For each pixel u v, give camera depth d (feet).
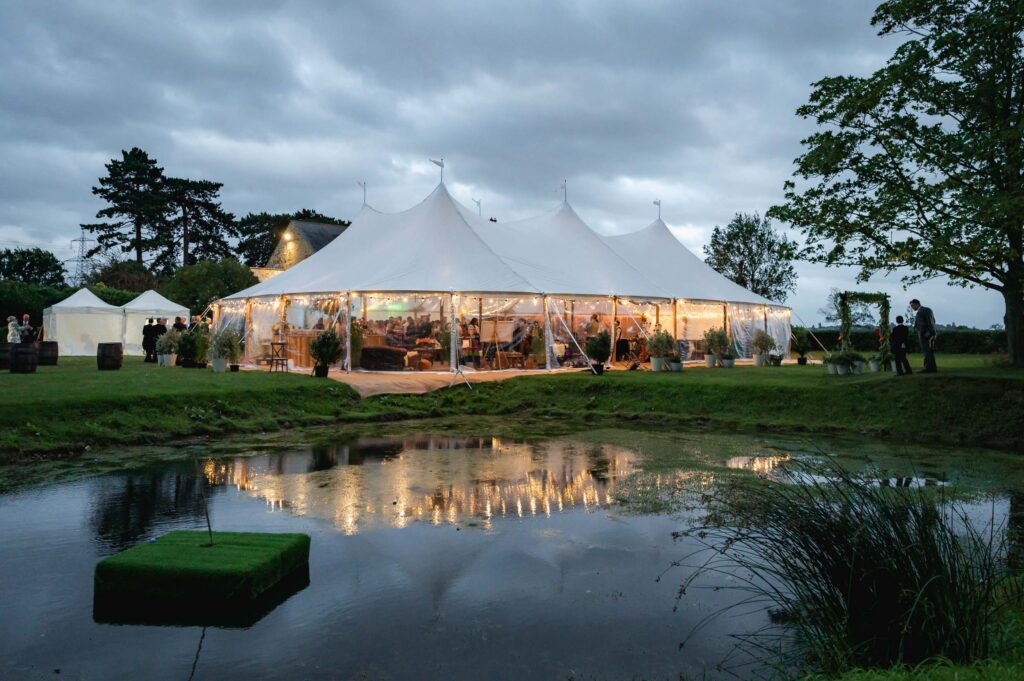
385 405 46.78
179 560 14.34
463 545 17.56
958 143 39.96
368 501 22.09
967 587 10.14
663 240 86.12
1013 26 41.70
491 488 24.04
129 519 19.63
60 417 32.27
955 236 39.55
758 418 41.65
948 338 94.84
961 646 9.32
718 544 17.60
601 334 58.08
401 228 69.46
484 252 64.23
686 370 61.52
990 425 34.71
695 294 72.28
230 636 12.34
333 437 36.29
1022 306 43.68
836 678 9.16
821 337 104.53
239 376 50.08
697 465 28.40
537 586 14.76
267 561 14.43
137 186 184.14
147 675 10.89
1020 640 9.61
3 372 51.70
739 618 13.09
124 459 29.07
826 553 10.84
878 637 9.99
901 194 42.22
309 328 62.13
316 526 19.20
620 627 12.72
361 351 57.77
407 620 13.02
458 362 58.13
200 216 190.29
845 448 32.53
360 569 15.79
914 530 10.44
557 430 39.58
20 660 11.39
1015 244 41.60
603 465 28.43
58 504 21.30
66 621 12.96
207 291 112.98
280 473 26.53
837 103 45.80
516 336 61.82
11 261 158.92
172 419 35.91
